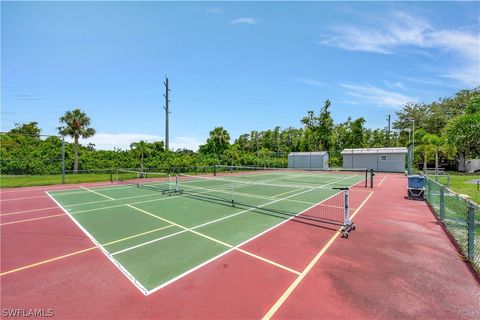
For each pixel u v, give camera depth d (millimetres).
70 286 4152
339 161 42906
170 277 4426
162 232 7020
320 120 47281
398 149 33219
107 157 30031
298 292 3924
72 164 28094
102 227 7559
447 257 5238
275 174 30688
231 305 3584
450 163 36844
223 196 13250
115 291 3986
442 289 4000
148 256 5359
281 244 6035
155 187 17531
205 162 34438
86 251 5676
